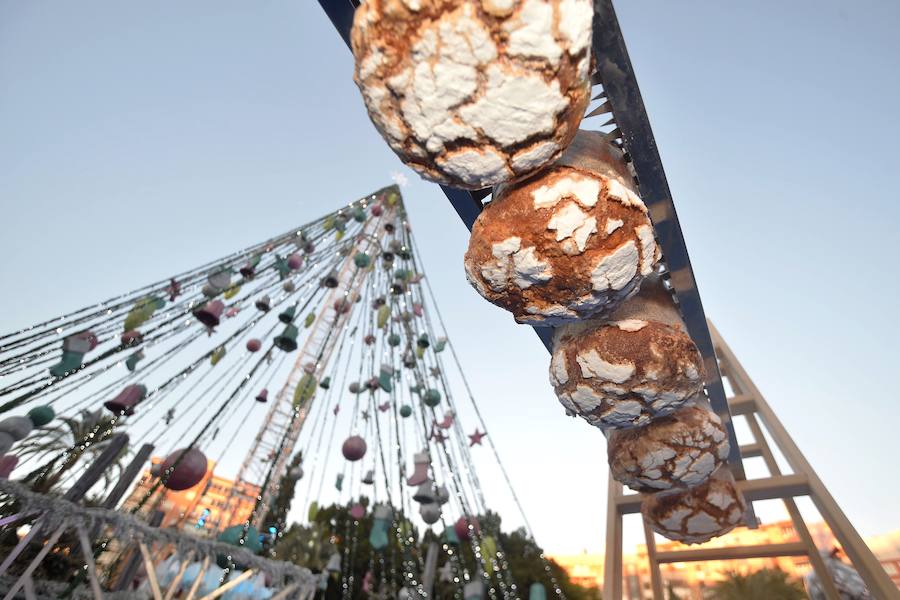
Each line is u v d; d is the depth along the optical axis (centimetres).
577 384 168
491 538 535
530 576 1736
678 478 208
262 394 506
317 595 1234
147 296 361
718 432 202
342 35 156
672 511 251
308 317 511
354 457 430
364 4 99
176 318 378
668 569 2211
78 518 299
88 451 393
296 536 860
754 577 1838
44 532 296
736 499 248
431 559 606
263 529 589
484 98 96
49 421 304
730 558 358
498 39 91
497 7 88
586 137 148
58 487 385
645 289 186
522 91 95
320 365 653
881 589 265
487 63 92
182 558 336
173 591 323
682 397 165
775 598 1733
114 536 321
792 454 356
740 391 454
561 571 2098
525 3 88
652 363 157
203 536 388
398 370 572
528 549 1862
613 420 174
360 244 593
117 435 384
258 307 442
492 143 103
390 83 99
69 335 324
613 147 160
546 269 124
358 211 529
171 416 429
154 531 325
